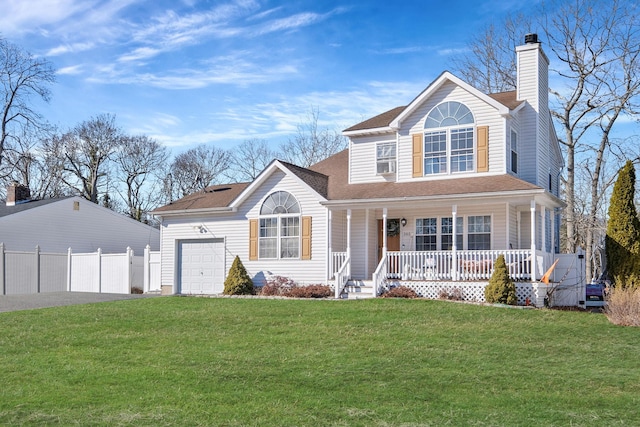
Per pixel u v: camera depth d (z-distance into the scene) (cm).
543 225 2186
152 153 6022
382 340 1433
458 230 2314
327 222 2391
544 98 2502
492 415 913
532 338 1464
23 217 3466
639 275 2166
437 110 2342
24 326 1677
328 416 912
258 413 927
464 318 1695
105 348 1391
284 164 2488
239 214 2600
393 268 2283
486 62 4181
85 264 3167
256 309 1912
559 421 888
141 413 927
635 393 1027
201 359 1268
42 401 991
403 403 974
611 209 2256
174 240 2755
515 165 2309
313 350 1341
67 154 5534
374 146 2522
